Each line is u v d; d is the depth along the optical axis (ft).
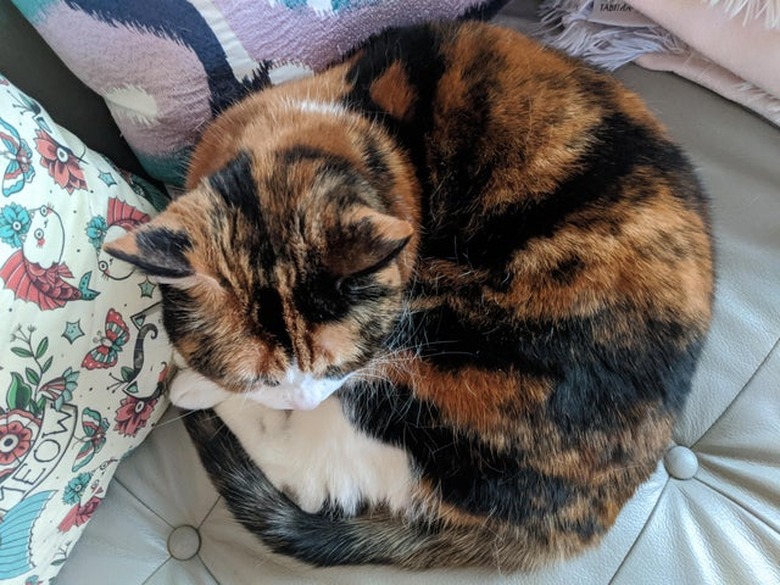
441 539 1.58
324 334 1.30
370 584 1.58
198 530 1.66
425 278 1.55
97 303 1.44
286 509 1.61
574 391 1.44
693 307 1.47
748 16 1.61
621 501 1.56
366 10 1.59
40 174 1.36
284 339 1.29
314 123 1.47
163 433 1.72
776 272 1.73
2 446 1.32
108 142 1.69
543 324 1.45
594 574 1.57
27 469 1.37
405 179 1.54
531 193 1.47
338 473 1.61
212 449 1.65
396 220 1.20
